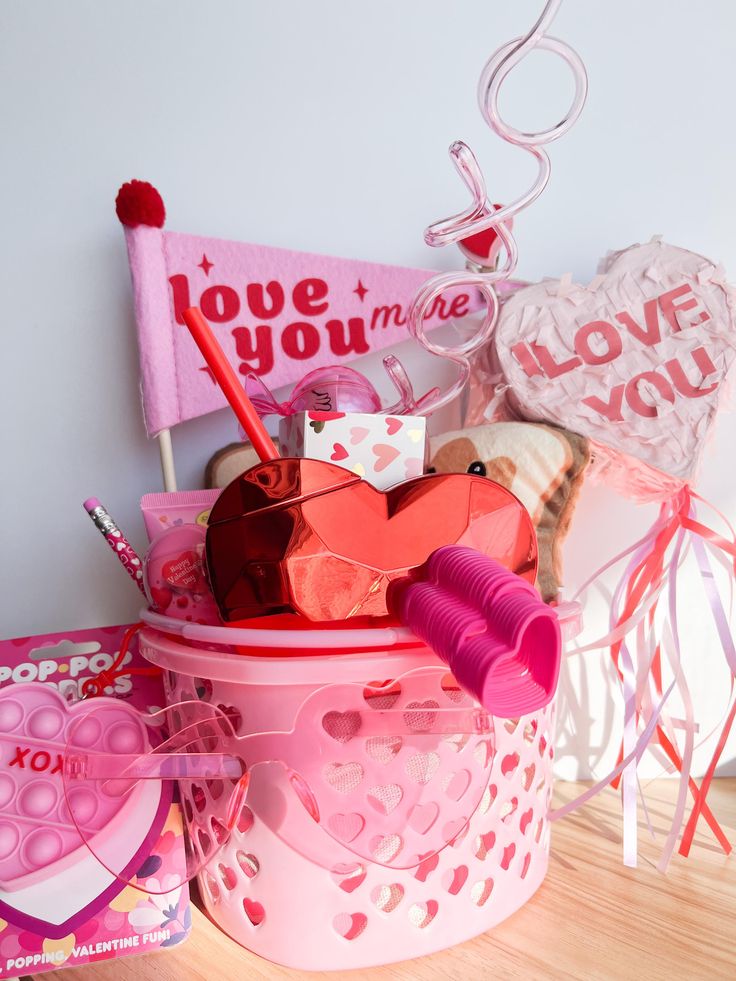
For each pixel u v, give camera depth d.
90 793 0.56
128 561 0.61
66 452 0.79
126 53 0.78
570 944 0.56
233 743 0.52
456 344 0.84
